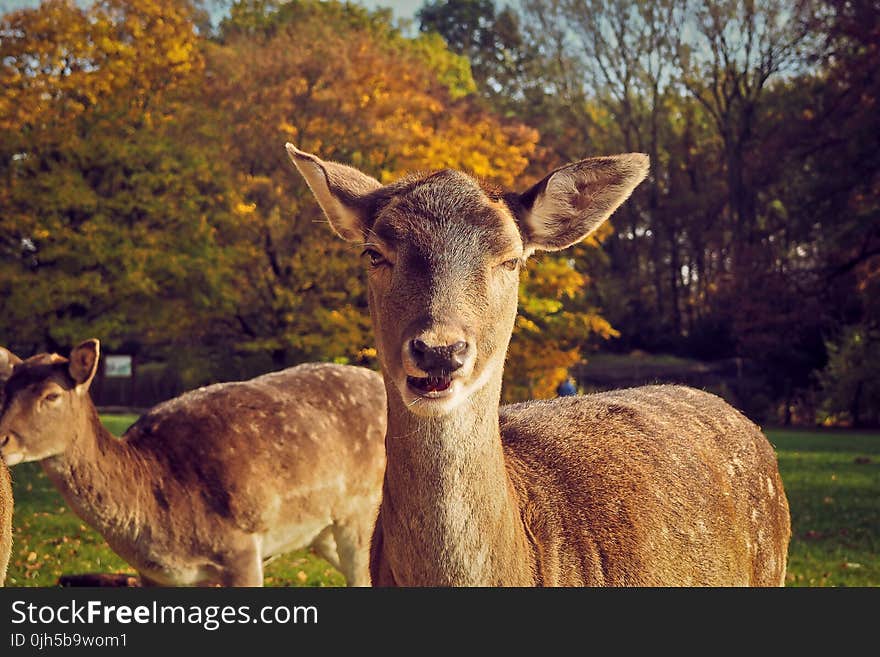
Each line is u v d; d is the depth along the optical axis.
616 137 49.28
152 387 35.75
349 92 23.30
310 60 23.59
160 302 22.50
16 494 12.63
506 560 3.12
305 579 8.27
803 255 41.50
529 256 3.56
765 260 37.56
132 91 22.56
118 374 33.50
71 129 21.36
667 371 36.81
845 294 34.09
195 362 25.56
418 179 3.31
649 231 50.38
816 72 39.66
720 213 47.66
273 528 6.60
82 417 6.21
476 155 19.48
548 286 18.91
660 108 48.50
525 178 23.00
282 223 24.06
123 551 6.36
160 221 22.80
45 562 8.77
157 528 6.26
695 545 3.87
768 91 43.62
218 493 6.39
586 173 3.37
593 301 44.06
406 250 3.01
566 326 20.19
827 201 32.62
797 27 39.09
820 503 11.98
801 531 10.20
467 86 42.78
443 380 2.80
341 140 23.39
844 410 30.33
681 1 42.59
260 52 24.55
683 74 43.66
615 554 3.51
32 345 28.88
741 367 36.62
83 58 22.05
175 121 23.28
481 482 3.06
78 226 21.80
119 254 21.05
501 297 3.06
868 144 30.52
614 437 3.99
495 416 3.12
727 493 4.23
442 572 3.03
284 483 6.61
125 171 22.84
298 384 7.10
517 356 20.02
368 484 7.13
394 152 20.92
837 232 30.80
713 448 4.36
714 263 49.72
